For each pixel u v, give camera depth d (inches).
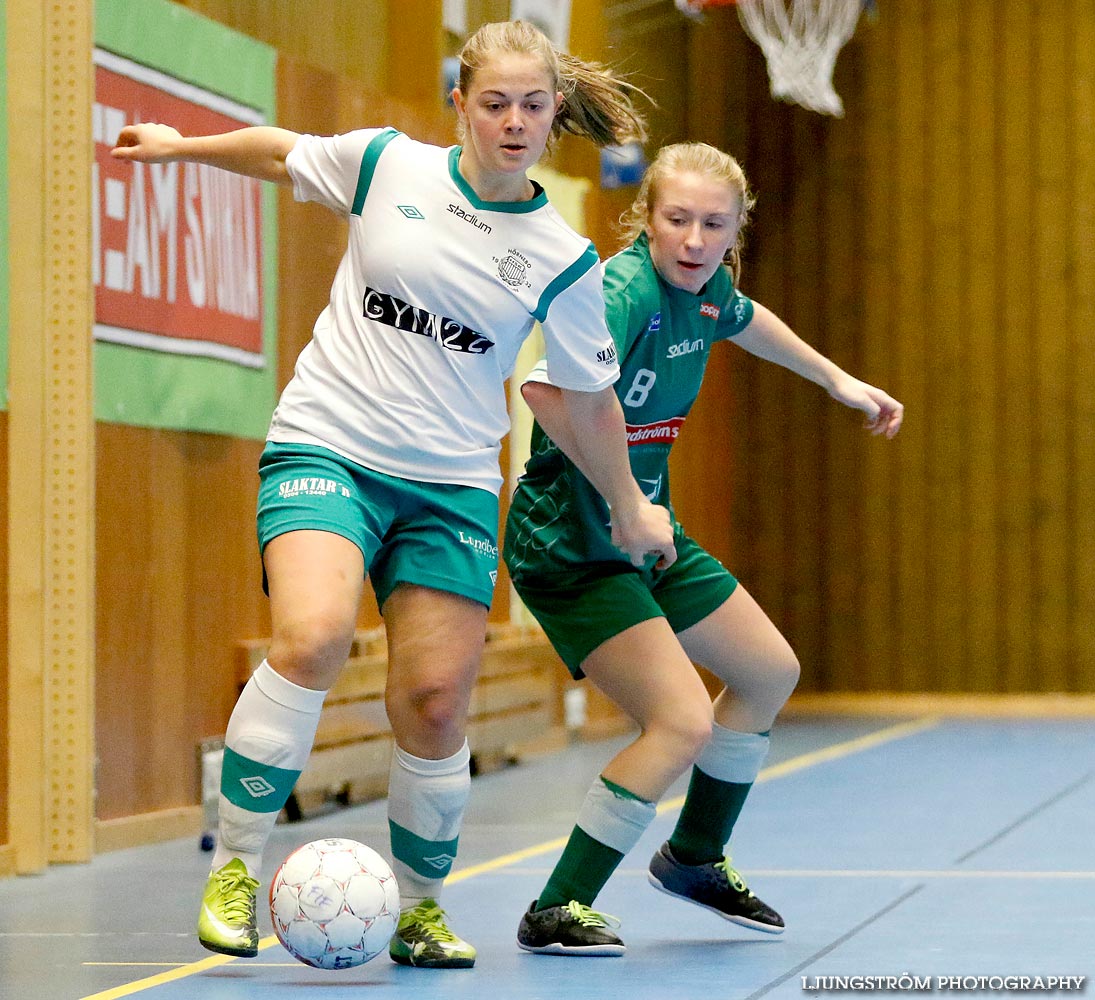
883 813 725.9
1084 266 1316.4
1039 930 441.1
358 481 372.5
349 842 376.8
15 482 583.8
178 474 686.5
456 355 371.9
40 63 587.8
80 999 358.3
